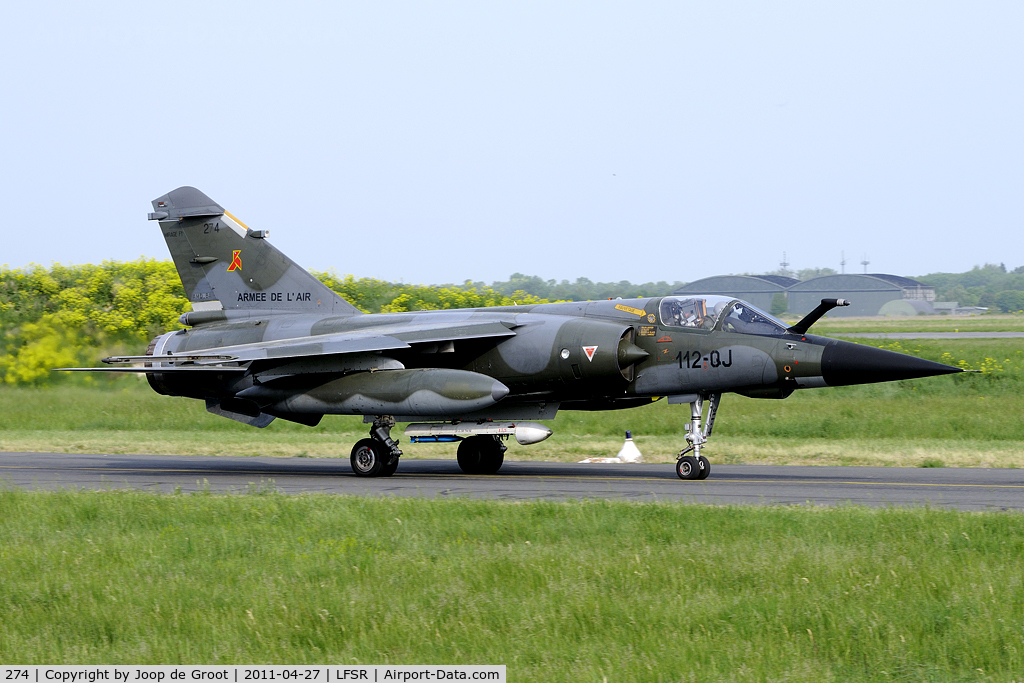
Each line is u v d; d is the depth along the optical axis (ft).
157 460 244.42
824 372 182.91
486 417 208.85
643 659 75.87
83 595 95.50
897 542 112.68
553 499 157.89
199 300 245.24
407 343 198.08
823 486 177.58
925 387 410.72
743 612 86.48
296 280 237.66
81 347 421.18
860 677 74.23
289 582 100.07
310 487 184.24
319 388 207.92
